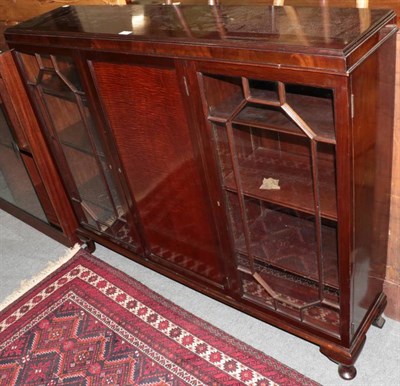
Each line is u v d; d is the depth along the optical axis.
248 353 1.68
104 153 1.71
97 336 1.84
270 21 1.23
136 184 1.69
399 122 1.32
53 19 1.66
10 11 2.20
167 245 1.80
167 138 1.45
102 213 2.01
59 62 1.61
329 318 1.49
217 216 1.50
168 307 1.91
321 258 1.35
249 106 1.26
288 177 1.39
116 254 2.23
